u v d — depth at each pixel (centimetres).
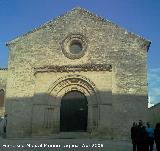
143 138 1806
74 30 3375
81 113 3228
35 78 3294
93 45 3300
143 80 3156
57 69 3244
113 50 3259
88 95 3203
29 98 3275
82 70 3216
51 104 3225
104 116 3106
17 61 3388
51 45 3372
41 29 3431
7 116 3278
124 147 2336
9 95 3322
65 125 3228
